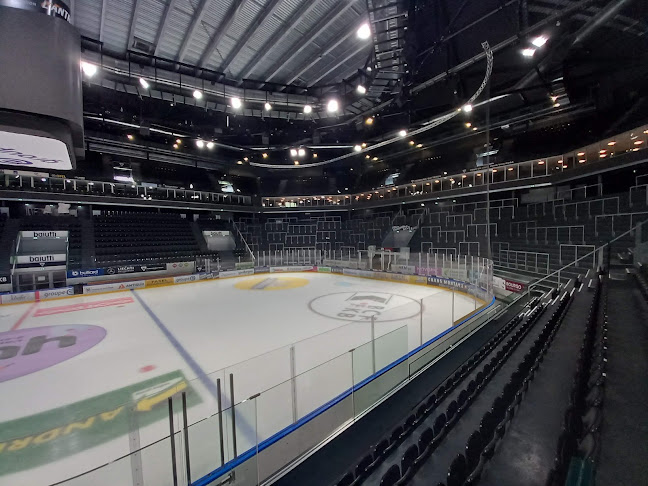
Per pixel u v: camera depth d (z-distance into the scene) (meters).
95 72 12.48
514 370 5.43
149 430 4.18
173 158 28.23
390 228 31.33
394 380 5.96
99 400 6.39
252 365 6.12
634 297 8.19
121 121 19.67
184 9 11.02
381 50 11.09
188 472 3.30
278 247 35.12
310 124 22.69
